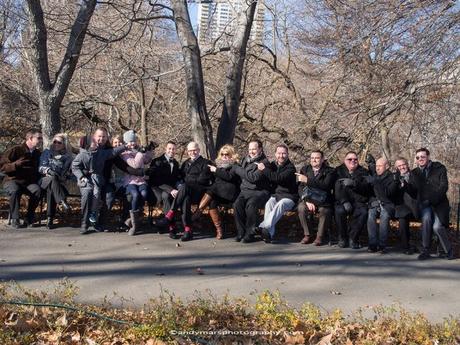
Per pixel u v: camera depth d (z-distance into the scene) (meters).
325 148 14.13
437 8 10.48
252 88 19.06
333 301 6.39
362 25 10.66
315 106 17.36
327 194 9.23
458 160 17.41
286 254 8.53
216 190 9.38
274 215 9.23
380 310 5.93
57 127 12.48
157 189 9.61
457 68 10.77
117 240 9.05
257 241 9.37
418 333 5.28
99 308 5.74
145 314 5.54
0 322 5.20
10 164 9.64
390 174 8.95
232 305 5.92
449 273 7.72
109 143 9.80
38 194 9.65
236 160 9.77
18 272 7.17
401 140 16.66
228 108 14.36
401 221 8.85
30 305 5.43
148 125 19.61
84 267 7.49
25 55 16.81
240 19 14.35
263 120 18.86
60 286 6.45
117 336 5.06
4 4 16.39
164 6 13.96
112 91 17.05
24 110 18.03
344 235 9.15
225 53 18.09
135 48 17.09
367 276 7.46
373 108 11.60
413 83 11.01
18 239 8.89
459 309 6.24
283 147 9.53
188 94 13.70
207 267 7.66
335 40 11.88
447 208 8.65
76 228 9.78
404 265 8.09
